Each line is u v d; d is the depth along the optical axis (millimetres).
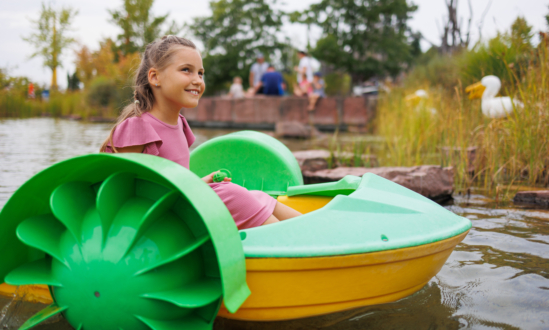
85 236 1204
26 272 1309
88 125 11477
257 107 11672
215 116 12656
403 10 21047
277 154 2441
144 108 1638
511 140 3811
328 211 1474
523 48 5867
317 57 21406
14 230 1351
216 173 1667
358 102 10383
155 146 1555
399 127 5809
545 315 1437
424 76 8992
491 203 3078
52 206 1177
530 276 1761
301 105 10984
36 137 7574
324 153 4656
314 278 1342
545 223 2525
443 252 1596
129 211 1219
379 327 1354
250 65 25422
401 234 1472
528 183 3631
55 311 1222
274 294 1332
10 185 3371
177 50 1580
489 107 4660
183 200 1283
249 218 1575
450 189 3338
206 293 1178
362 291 1439
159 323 1162
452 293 1611
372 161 4523
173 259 1148
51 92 19469
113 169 1308
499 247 2115
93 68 21141
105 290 1157
